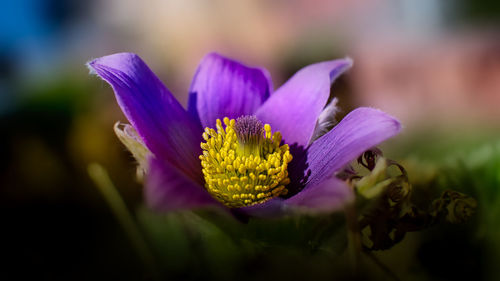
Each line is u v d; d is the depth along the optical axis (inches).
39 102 9.9
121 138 6.1
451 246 6.5
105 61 6.5
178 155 6.8
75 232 7.1
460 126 9.8
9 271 6.8
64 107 10.0
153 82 6.8
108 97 10.3
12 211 7.5
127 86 6.5
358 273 5.8
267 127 7.0
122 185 7.6
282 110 7.2
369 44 13.4
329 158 6.4
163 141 6.6
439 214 6.1
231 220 5.9
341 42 13.4
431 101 12.1
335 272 6.1
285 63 13.4
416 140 9.1
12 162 8.9
